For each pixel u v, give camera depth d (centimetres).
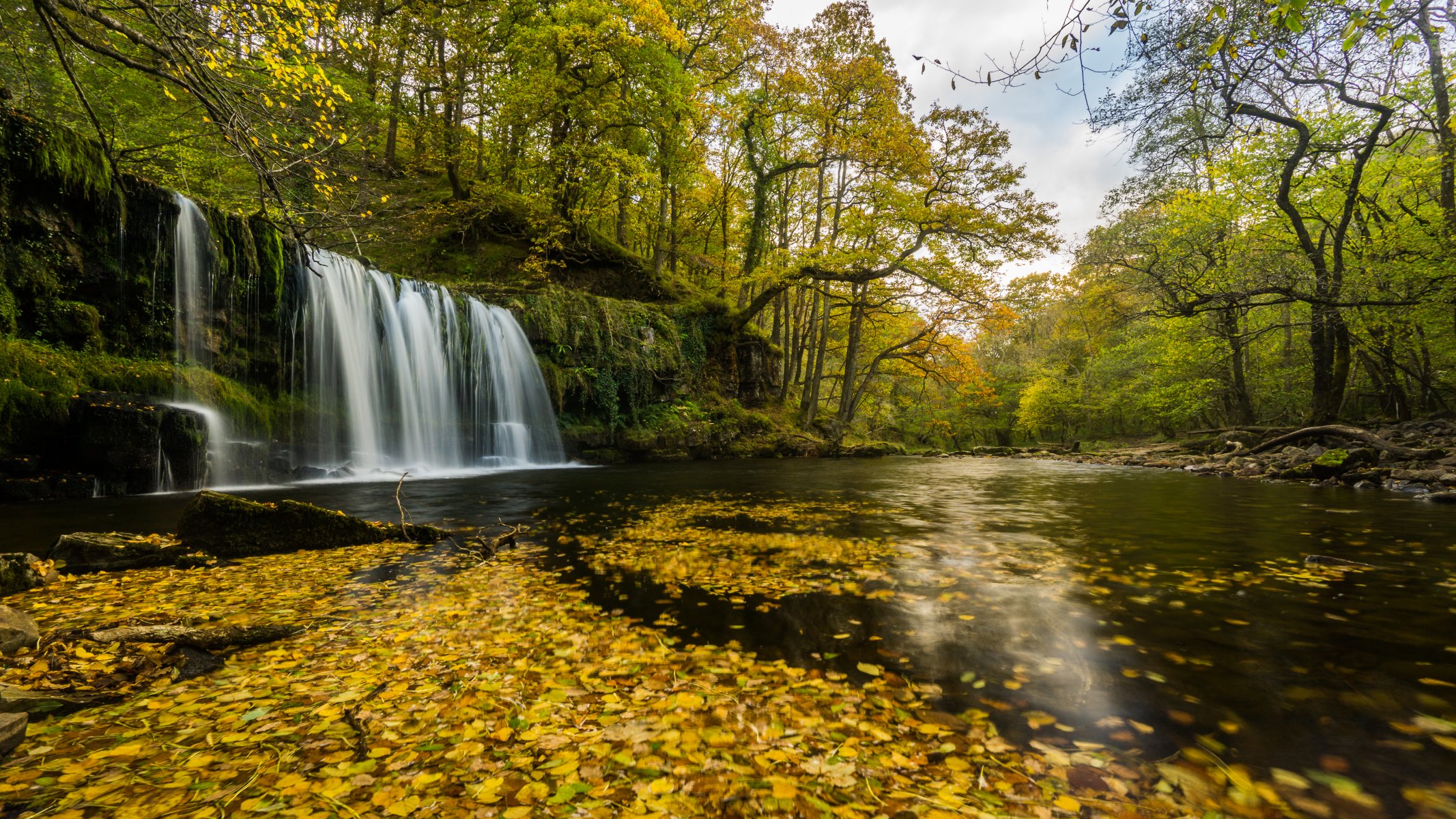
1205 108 968
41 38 848
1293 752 201
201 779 185
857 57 2422
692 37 2730
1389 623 334
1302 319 1919
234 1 545
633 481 1315
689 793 178
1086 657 288
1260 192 1698
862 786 182
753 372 2764
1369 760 195
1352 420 1761
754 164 2638
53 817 166
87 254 1002
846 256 2156
